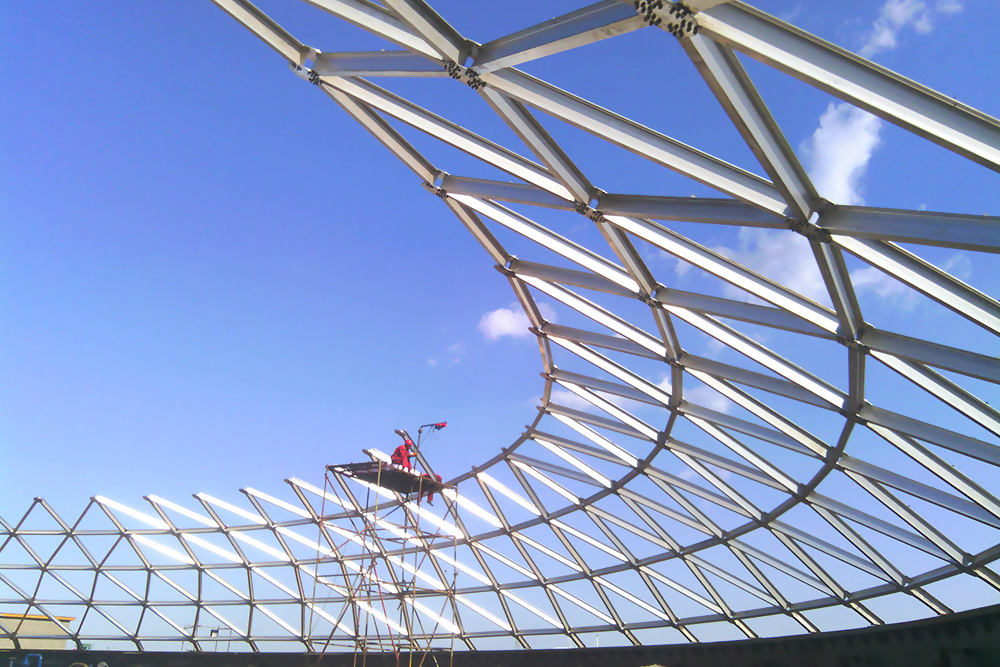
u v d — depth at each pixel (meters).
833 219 11.69
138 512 44.75
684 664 37.28
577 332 23.00
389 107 14.66
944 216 10.20
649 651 38.69
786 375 17.80
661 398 23.17
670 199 13.64
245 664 50.84
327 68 13.91
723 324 18.14
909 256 11.88
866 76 8.92
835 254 12.78
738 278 15.29
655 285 18.11
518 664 44.25
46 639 57.78
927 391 14.82
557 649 42.62
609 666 40.16
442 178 17.61
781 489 24.09
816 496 23.81
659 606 37.06
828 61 8.97
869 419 17.59
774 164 10.80
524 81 11.90
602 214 14.88
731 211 12.77
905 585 24.80
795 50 8.97
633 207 14.22
